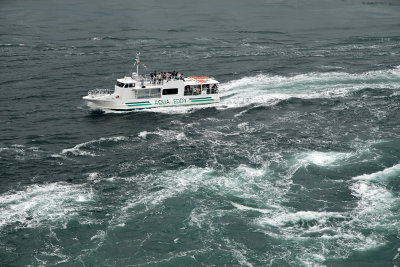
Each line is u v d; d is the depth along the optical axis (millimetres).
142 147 103312
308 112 123000
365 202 81688
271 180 88938
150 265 67688
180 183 88000
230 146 103438
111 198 83188
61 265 67312
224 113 124625
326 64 169750
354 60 175125
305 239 72938
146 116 122812
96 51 192500
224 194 84562
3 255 68812
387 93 135500
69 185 86938
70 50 193250
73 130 112625
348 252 70000
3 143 104312
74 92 140000
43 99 133375
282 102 130750
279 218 78000
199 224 76438
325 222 76750
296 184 87562
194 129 113688
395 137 105875
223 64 172250
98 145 104312
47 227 75000
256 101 132250
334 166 93500
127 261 68500
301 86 143625
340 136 107500
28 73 157875
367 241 72188
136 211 79625
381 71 157625
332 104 128125
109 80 152125
